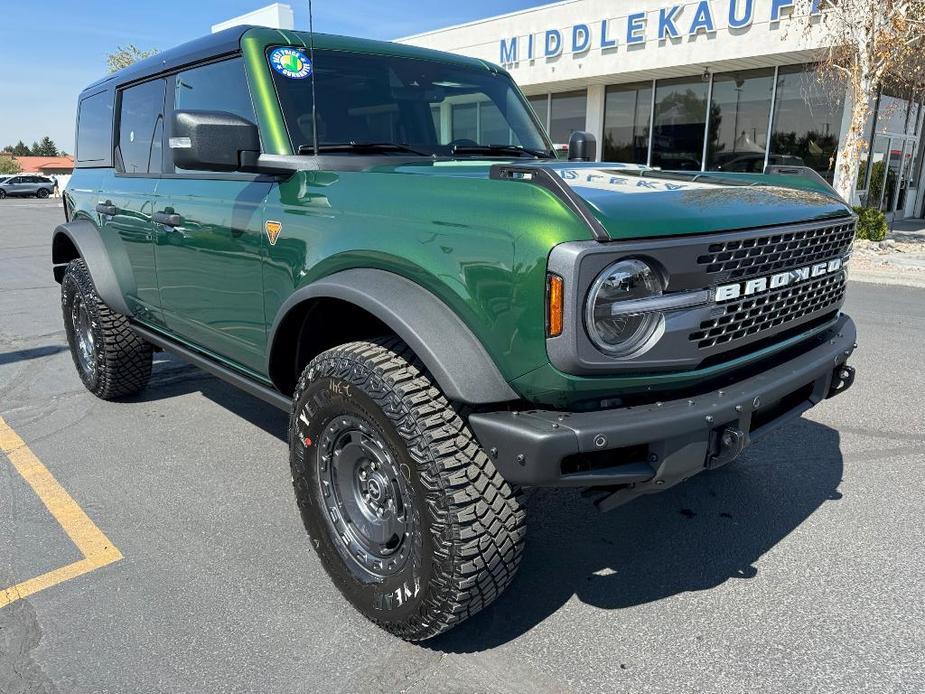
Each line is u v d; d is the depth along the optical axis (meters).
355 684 2.14
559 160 3.49
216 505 3.30
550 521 3.15
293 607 2.52
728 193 2.32
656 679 2.16
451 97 3.43
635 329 1.94
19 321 7.31
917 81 12.76
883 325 6.91
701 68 15.47
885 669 2.19
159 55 3.84
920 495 3.34
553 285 1.82
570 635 2.38
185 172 3.39
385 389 2.09
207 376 5.33
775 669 2.20
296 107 2.88
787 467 3.66
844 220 2.65
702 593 2.61
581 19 16.62
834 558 2.82
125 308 4.12
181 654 2.28
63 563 2.81
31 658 2.26
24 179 43.38
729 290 2.10
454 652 2.29
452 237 2.04
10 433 4.20
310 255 2.49
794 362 2.49
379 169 2.57
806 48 13.00
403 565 2.20
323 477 2.45
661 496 3.36
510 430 1.92
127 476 3.61
